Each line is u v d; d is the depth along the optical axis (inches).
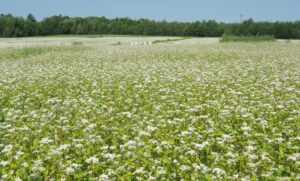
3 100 517.3
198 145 305.7
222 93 559.2
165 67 858.8
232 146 317.4
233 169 275.4
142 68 841.5
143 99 520.1
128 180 251.9
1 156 300.0
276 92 558.3
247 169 273.4
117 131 366.6
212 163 282.0
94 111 448.5
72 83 648.4
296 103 477.1
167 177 258.4
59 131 366.3
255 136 343.9
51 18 4584.2
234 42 1955.0
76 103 494.3
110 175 259.0
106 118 418.6
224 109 454.3
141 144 316.5
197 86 612.1
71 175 264.7
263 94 538.3
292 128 371.6
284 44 1670.8
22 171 264.8
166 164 278.4
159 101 508.4
